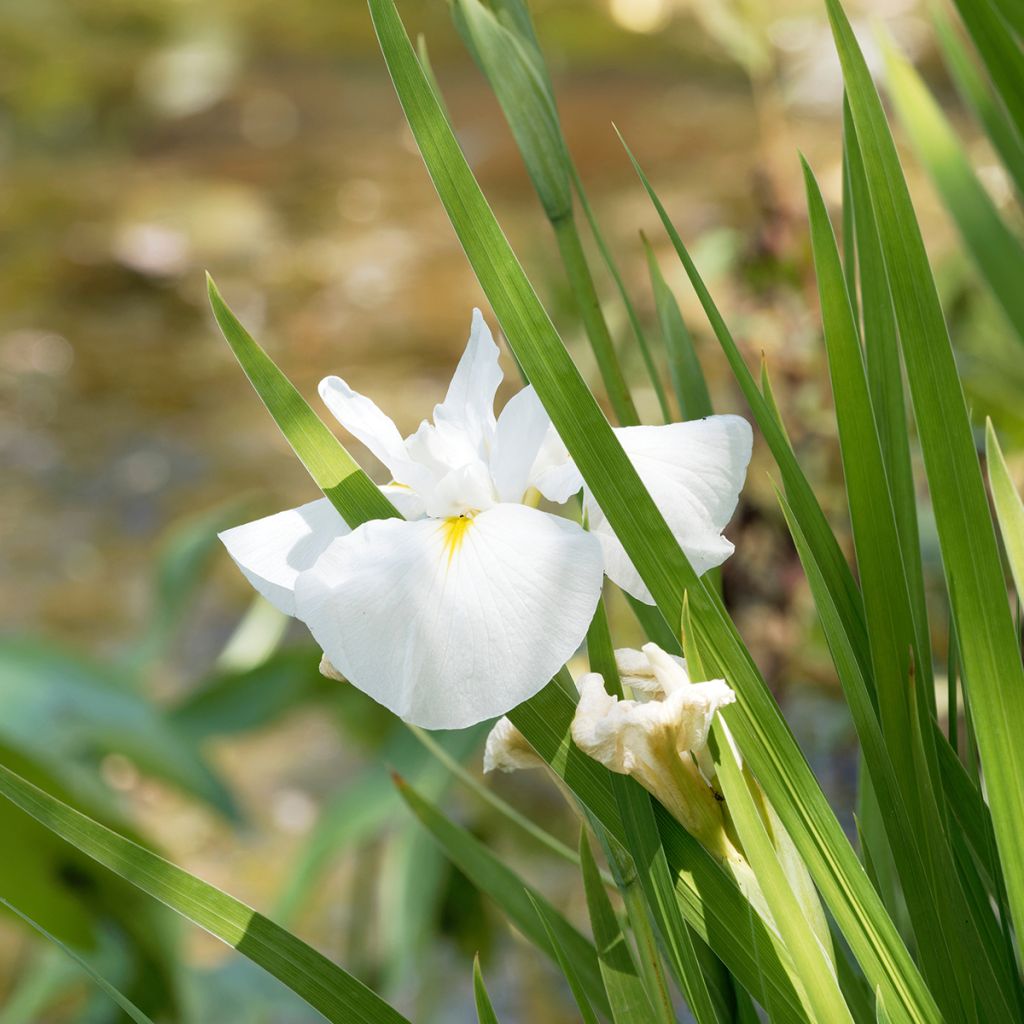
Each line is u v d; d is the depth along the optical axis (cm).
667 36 1076
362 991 152
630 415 161
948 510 150
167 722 297
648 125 912
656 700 150
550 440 152
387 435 153
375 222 847
